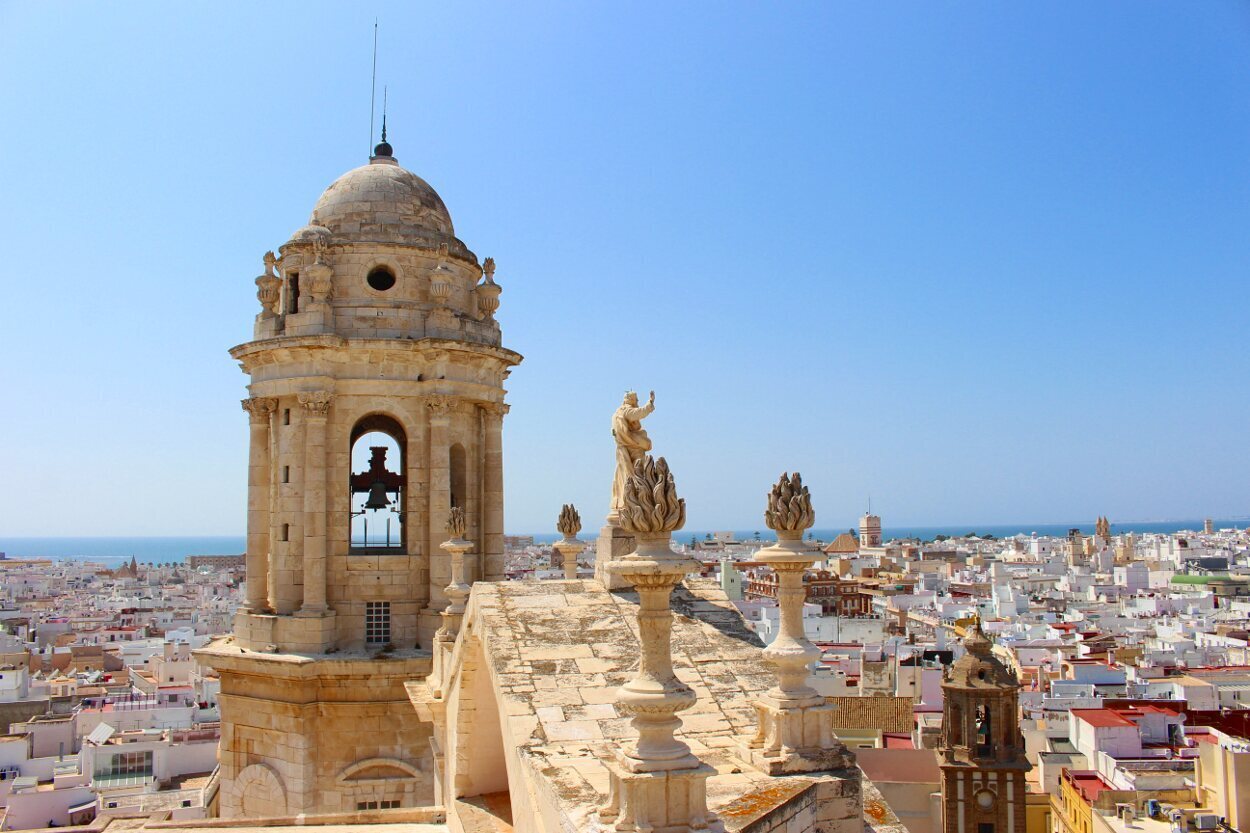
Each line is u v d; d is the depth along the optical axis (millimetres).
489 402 42906
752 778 15906
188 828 30328
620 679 19000
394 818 29266
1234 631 143375
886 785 60500
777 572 17312
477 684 23297
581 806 14039
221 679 40656
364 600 39938
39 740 84875
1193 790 57156
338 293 41438
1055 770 68812
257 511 41500
